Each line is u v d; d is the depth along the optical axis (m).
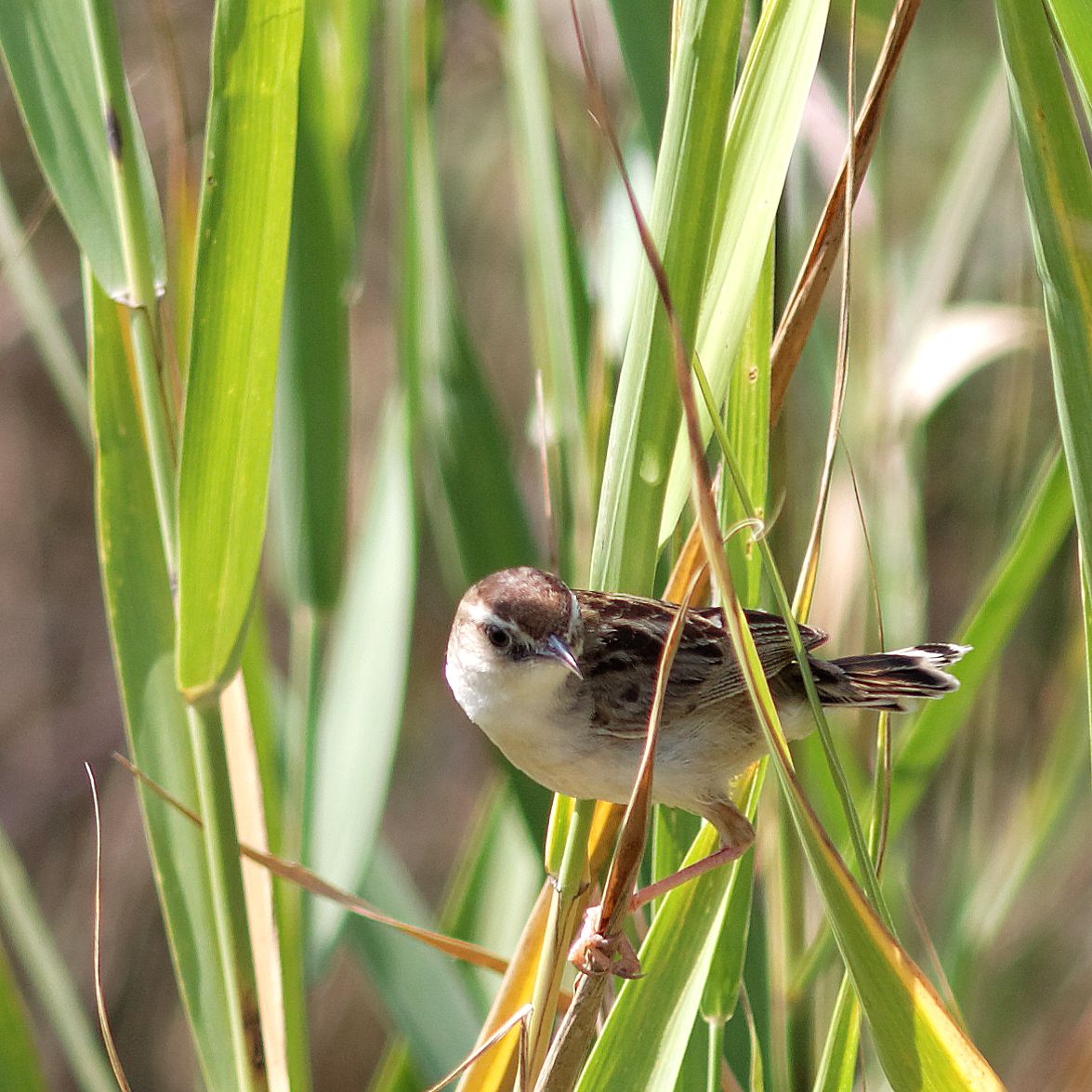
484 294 5.90
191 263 4.16
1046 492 4.14
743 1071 4.14
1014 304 4.28
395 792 5.75
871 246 4.21
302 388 4.18
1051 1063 4.29
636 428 4.08
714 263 4.08
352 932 4.20
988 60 4.89
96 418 4.12
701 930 4.10
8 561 5.86
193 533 4.09
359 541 4.20
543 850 4.19
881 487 4.21
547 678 4.13
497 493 4.21
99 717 5.82
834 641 4.21
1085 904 4.31
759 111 4.08
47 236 5.56
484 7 4.20
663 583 4.16
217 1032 4.13
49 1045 5.30
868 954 4.07
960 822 4.24
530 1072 4.10
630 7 4.13
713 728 4.13
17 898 4.19
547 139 4.16
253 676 4.17
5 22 4.09
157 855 4.13
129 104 4.09
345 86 4.19
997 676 4.23
